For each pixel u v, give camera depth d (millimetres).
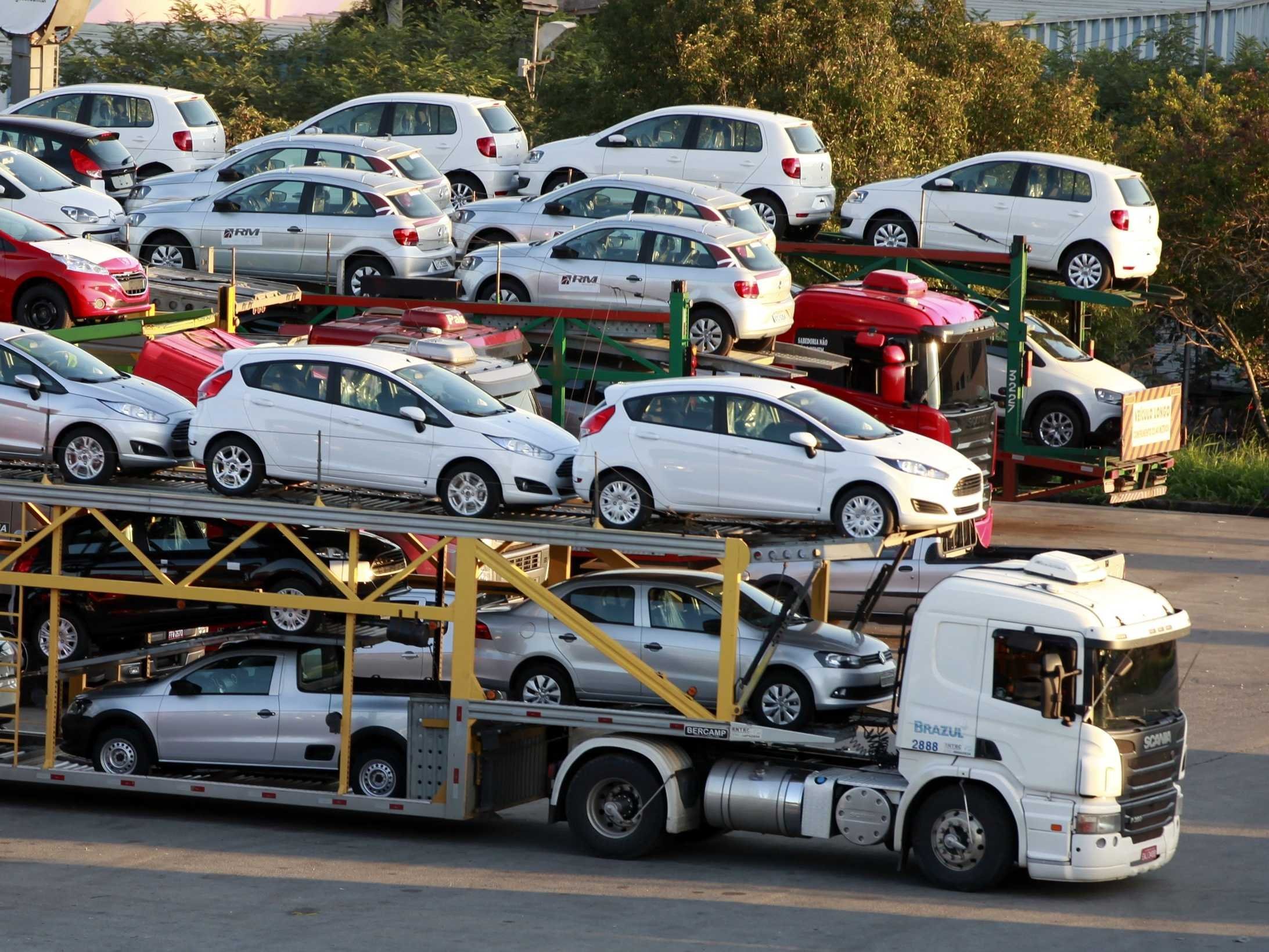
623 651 54812
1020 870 52844
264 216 96688
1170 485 118875
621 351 88062
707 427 58812
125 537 59625
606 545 54500
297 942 44344
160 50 173000
